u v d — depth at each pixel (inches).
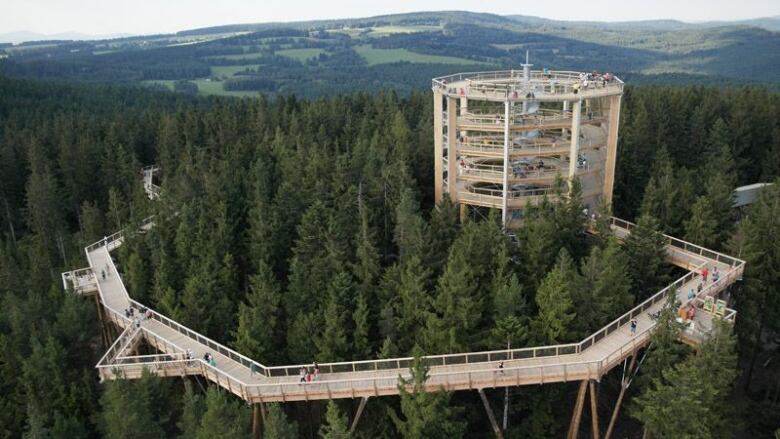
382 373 1749.5
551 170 2669.8
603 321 1860.2
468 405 1913.1
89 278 2586.1
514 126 2512.3
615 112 2549.2
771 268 2108.8
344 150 3919.8
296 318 2025.1
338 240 2326.5
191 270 2317.9
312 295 2134.6
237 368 1831.9
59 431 1760.6
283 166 3299.7
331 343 1857.8
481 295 2011.6
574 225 2282.2
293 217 2672.2
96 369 2265.0
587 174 2728.8
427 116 4138.8
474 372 1684.3
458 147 2669.8
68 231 3718.0
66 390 1994.3
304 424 1979.6
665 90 4379.9
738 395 2181.3
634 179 3014.3
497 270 2050.9
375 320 2073.1
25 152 4092.0
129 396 1668.3
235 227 2716.5
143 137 4623.5
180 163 3715.6
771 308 2124.8
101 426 1844.2
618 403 1846.7
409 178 2699.3
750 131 3548.2
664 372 1555.1
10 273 2790.4
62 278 2711.6
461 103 2842.0
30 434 1628.9
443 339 1815.9
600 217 2273.6
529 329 1859.0
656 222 2198.6
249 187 3014.3
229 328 2140.7
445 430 1582.2
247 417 1614.2
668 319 1659.7
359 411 1744.6
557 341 1807.3
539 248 2095.2
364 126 3946.9
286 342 2063.2
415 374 1565.0
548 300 1829.5
